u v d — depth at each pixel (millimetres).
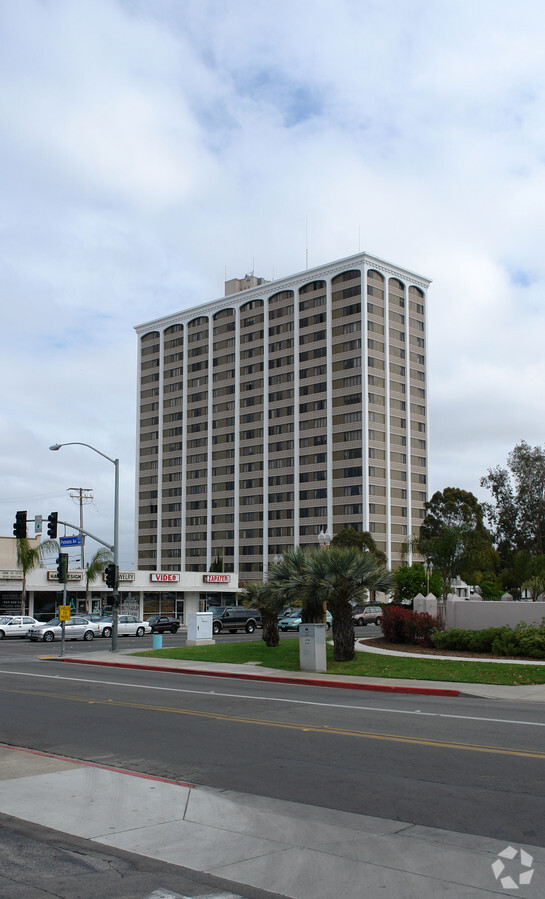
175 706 17469
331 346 102812
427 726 14328
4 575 59125
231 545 109625
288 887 6371
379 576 26188
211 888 6352
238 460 110750
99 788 9789
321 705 17531
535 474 79750
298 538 102312
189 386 118875
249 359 111875
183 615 74812
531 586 44438
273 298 110375
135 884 6438
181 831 7957
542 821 8117
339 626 26375
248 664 27172
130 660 30609
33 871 6762
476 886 6344
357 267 101750
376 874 6641
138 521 121688
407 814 8453
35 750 12609
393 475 100312
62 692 20359
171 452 119312
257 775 10477
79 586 64750
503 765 10836
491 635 28109
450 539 44656
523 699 18359
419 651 29016
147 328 126000
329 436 101062
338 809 8711
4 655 36219
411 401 104625
